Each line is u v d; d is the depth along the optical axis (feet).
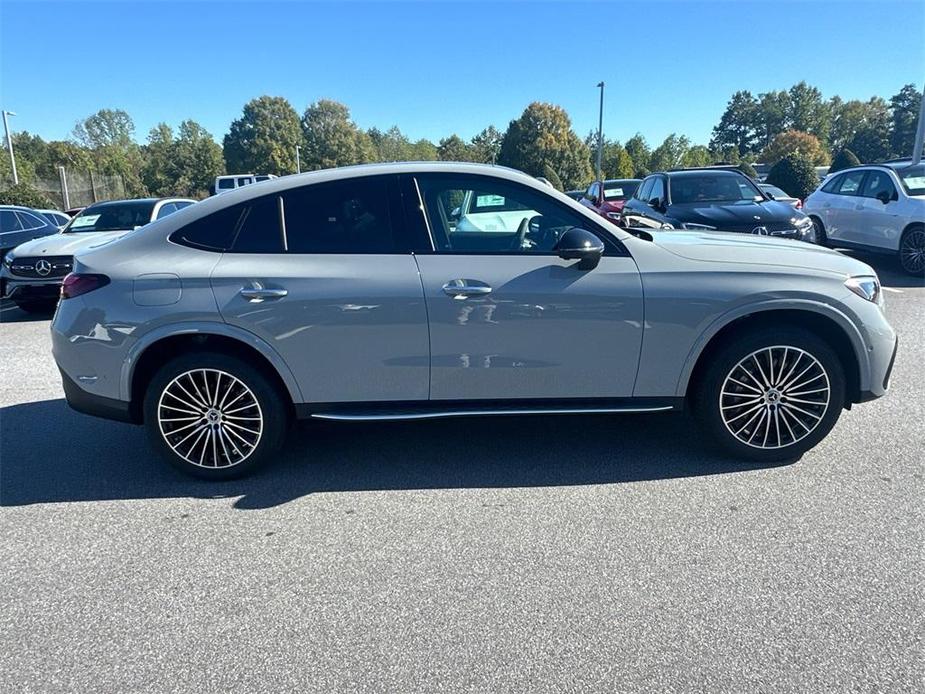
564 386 12.23
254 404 12.32
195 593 9.20
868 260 38.55
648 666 7.60
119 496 12.16
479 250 12.07
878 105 338.75
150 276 11.80
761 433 12.60
